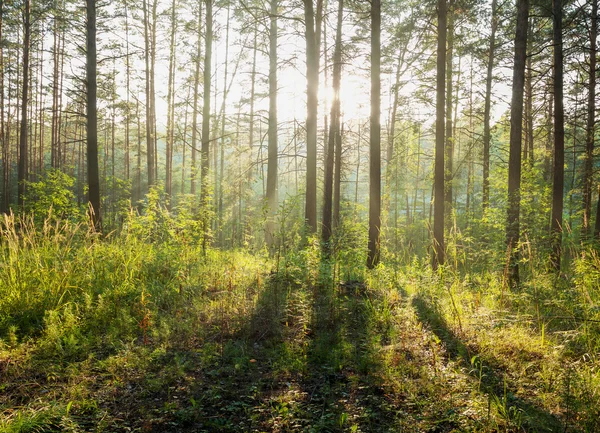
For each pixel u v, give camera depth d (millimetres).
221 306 6926
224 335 6055
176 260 9945
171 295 7746
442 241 13180
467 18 19562
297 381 4797
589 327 5594
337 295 7887
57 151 33438
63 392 4281
